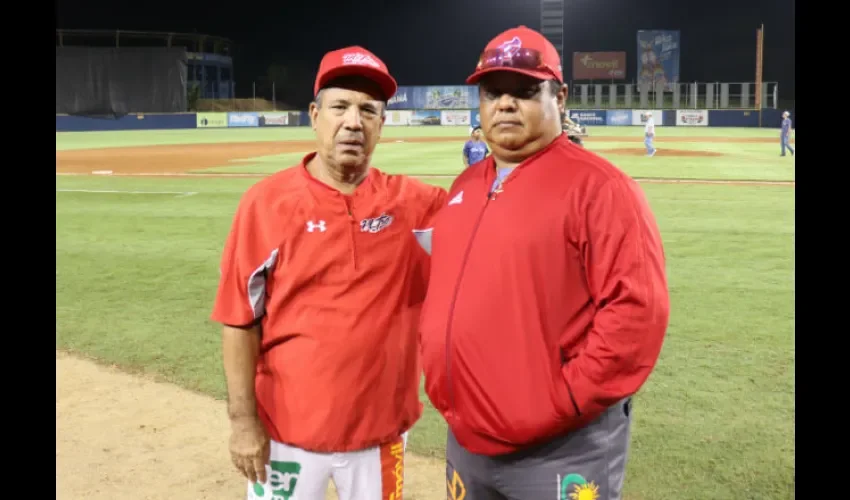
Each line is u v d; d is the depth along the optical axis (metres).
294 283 2.48
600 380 2.10
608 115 51.78
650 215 2.17
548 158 2.24
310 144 35.06
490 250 2.23
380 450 2.65
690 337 6.42
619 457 2.31
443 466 4.29
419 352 2.75
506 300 2.20
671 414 4.84
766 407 4.91
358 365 2.51
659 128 49.12
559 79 2.28
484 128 2.31
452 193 2.46
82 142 37.44
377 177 2.63
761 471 4.04
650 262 2.09
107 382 5.59
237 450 2.57
